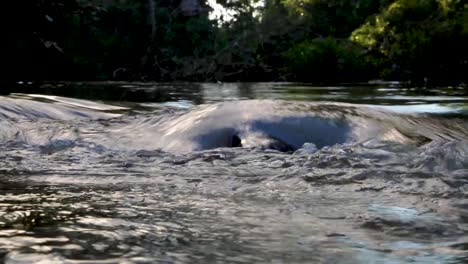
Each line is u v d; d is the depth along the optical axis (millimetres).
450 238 1538
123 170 2809
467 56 22109
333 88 12828
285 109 3607
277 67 25312
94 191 2250
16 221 1684
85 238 1494
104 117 4727
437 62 22391
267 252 1403
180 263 1304
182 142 3428
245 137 3377
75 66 23703
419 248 1444
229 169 2773
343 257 1367
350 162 2787
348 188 2283
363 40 24203
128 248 1411
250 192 2232
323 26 29625
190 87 13430
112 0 25125
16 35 21328
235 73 24016
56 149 3445
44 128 3973
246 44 26141
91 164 2979
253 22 27031
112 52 25094
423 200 2043
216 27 27234
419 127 3713
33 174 2709
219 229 1626
